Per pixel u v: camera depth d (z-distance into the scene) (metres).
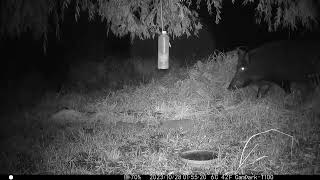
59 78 9.57
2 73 9.37
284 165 5.71
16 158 6.05
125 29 7.42
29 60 9.87
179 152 6.09
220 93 8.18
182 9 7.11
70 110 7.58
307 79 7.95
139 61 10.10
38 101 8.26
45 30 6.99
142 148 6.24
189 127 6.83
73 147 6.23
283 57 8.08
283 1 7.71
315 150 6.06
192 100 7.86
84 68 9.93
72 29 10.69
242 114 7.14
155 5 7.19
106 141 6.39
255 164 5.73
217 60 9.30
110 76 9.57
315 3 7.66
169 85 8.65
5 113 7.65
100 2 7.30
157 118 7.27
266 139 6.32
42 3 6.82
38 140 6.52
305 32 8.45
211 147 6.19
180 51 10.86
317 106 7.37
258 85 8.33
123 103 7.93
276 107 7.35
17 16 6.65
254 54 8.23
